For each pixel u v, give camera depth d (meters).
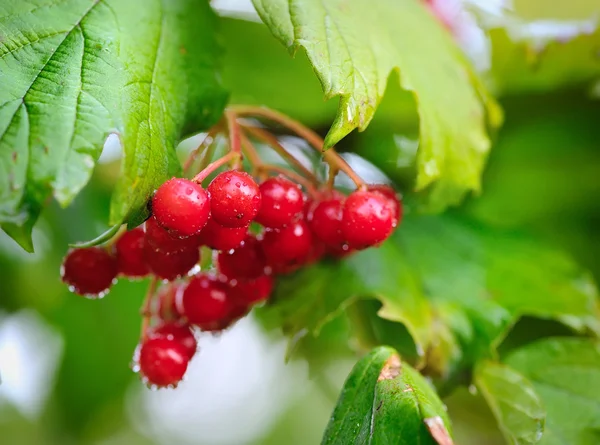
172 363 0.26
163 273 0.26
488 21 0.31
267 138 0.28
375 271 0.29
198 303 0.27
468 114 0.27
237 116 0.27
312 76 0.30
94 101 0.24
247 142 0.27
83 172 0.23
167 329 0.27
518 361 0.28
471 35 0.32
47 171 0.23
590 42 0.30
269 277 0.27
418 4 0.28
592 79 0.31
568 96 0.31
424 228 0.30
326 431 0.26
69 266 0.26
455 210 0.31
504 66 0.31
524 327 0.30
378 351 0.26
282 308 0.28
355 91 0.25
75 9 0.25
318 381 0.38
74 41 0.24
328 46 0.25
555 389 0.28
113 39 0.25
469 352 0.28
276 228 0.26
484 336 0.28
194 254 0.26
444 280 0.29
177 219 0.24
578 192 0.32
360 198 0.26
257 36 0.29
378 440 0.25
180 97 0.25
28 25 0.24
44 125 0.23
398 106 0.30
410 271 0.29
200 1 0.26
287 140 0.31
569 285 0.29
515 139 0.32
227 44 0.30
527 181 0.32
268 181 0.26
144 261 0.26
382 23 0.26
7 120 0.23
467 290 0.29
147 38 0.25
